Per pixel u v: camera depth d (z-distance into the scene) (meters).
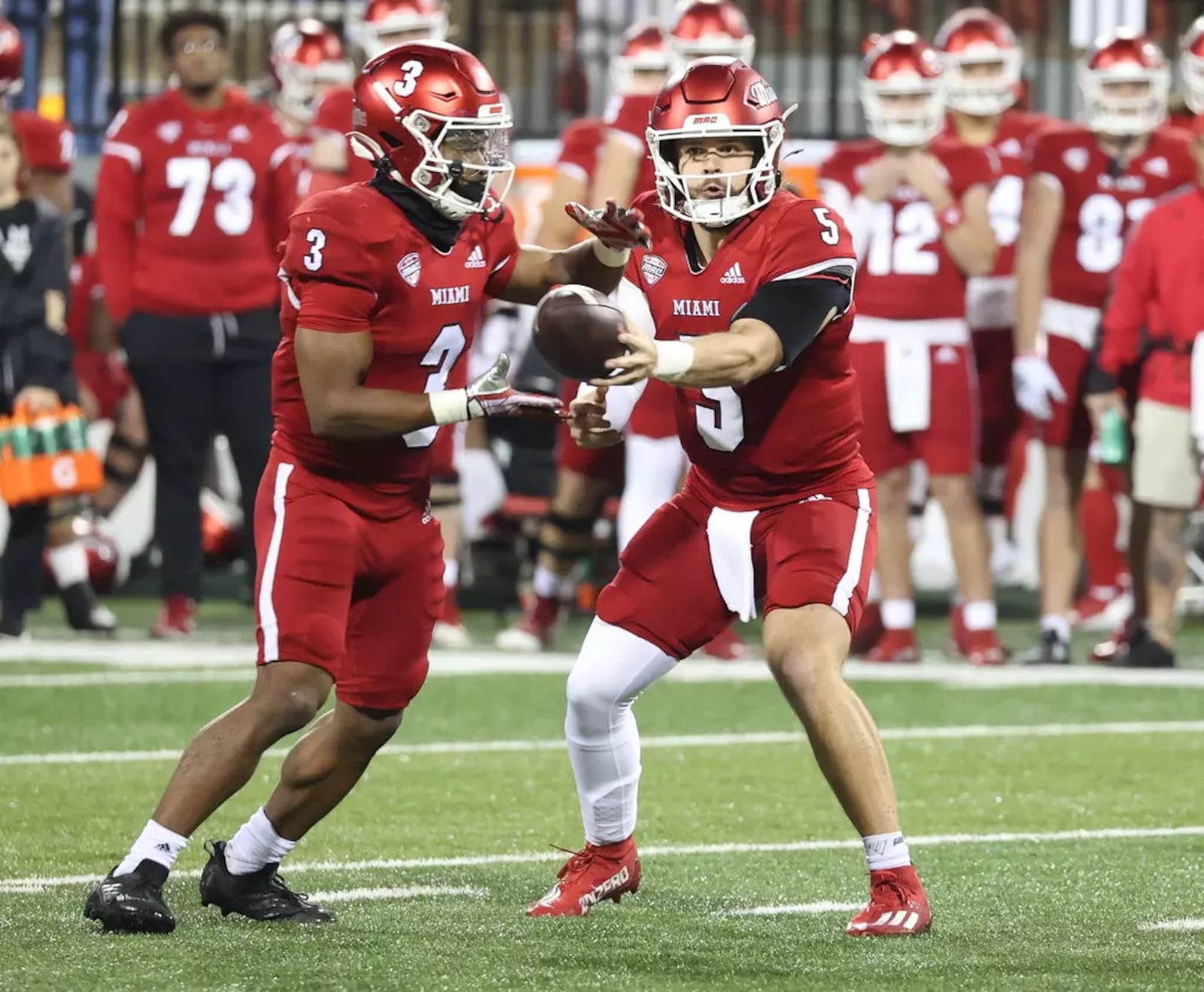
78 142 50.22
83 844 20.05
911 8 52.03
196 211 34.94
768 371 16.22
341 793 17.27
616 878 17.56
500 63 52.09
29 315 34.75
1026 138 37.59
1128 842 20.88
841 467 17.50
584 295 15.77
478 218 16.91
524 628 36.88
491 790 23.50
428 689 31.27
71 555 37.00
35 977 14.79
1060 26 51.62
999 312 37.25
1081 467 35.72
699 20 33.31
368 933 16.48
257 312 35.19
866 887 18.62
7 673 32.06
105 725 27.56
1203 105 34.31
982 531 35.34
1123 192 35.47
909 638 35.34
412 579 17.14
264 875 17.11
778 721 28.95
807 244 16.67
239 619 40.22
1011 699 31.20
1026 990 14.66
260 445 35.34
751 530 17.39
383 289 16.36
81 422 35.19
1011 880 18.92
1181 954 15.83
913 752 26.47
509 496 41.66
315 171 35.31
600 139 35.25
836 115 48.94
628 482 33.84
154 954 15.58
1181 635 40.62
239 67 52.47
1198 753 26.55
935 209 33.69
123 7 51.25
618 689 17.30
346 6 52.59
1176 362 34.12
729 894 18.27
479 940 16.23
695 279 17.06
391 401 16.14
